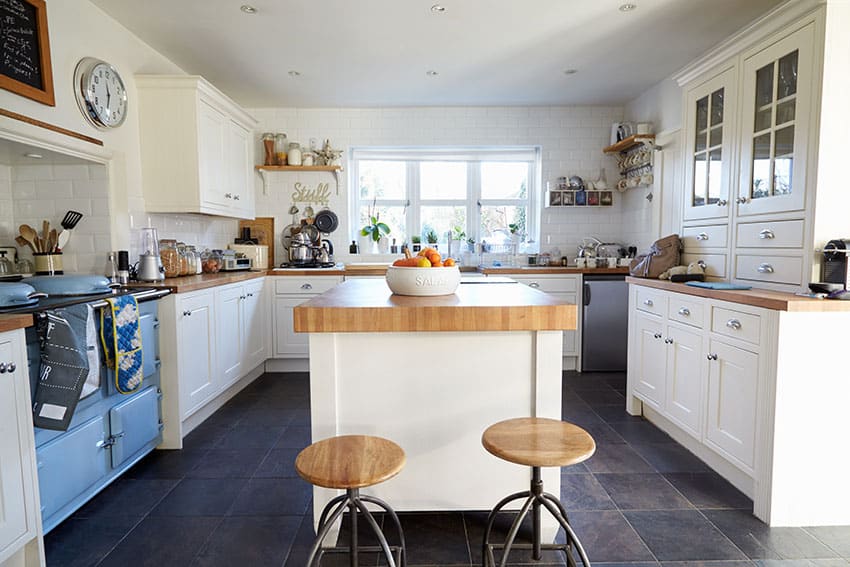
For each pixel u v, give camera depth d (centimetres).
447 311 161
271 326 428
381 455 138
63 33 250
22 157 262
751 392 203
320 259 464
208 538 187
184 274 344
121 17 287
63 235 277
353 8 277
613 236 496
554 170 489
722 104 270
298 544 184
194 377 287
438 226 514
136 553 178
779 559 172
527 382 177
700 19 295
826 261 201
